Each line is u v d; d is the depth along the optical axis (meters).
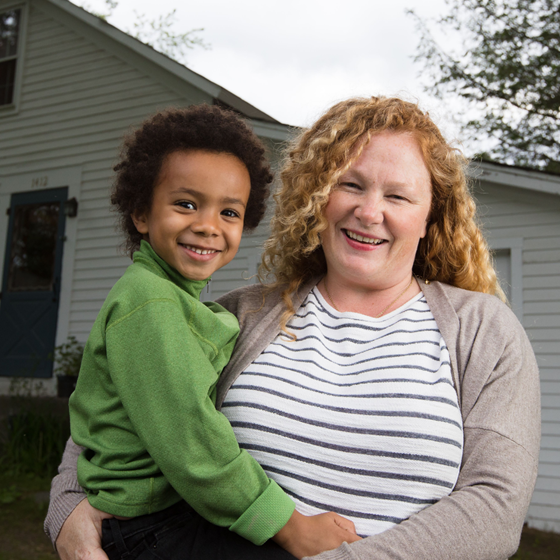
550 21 13.45
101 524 1.31
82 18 8.18
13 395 7.60
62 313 8.00
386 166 1.52
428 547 1.14
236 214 1.54
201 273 1.49
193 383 1.25
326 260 1.75
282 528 1.22
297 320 1.62
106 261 7.82
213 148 1.50
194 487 1.20
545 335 5.68
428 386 1.34
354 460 1.30
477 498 1.19
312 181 1.61
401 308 1.56
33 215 8.59
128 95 7.96
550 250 5.73
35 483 5.93
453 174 1.63
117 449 1.32
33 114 8.70
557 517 5.45
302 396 1.40
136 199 1.54
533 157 14.07
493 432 1.26
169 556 1.28
